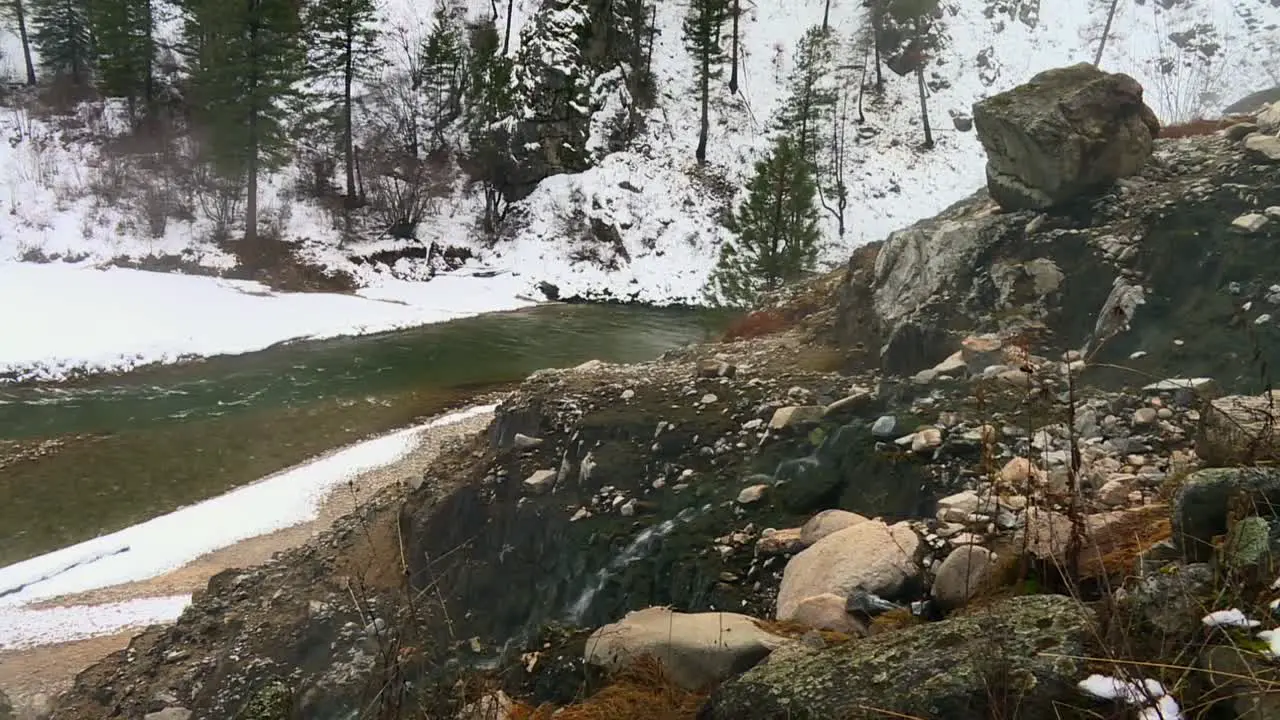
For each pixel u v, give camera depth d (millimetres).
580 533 7816
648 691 3918
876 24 52375
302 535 14617
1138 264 8867
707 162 48594
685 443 9008
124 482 17094
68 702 9641
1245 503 3160
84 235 36844
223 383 24422
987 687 2455
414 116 47688
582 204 45188
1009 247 10211
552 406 10781
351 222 42188
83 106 44875
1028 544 4145
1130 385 7293
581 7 47500
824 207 44844
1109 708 2406
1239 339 7246
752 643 4004
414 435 19969
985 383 7801
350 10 41875
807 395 9516
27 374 23766
